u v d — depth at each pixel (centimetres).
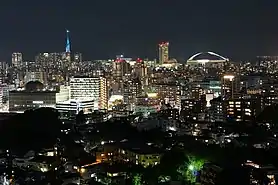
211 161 17538
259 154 18850
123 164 19625
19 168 19500
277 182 15262
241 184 15362
